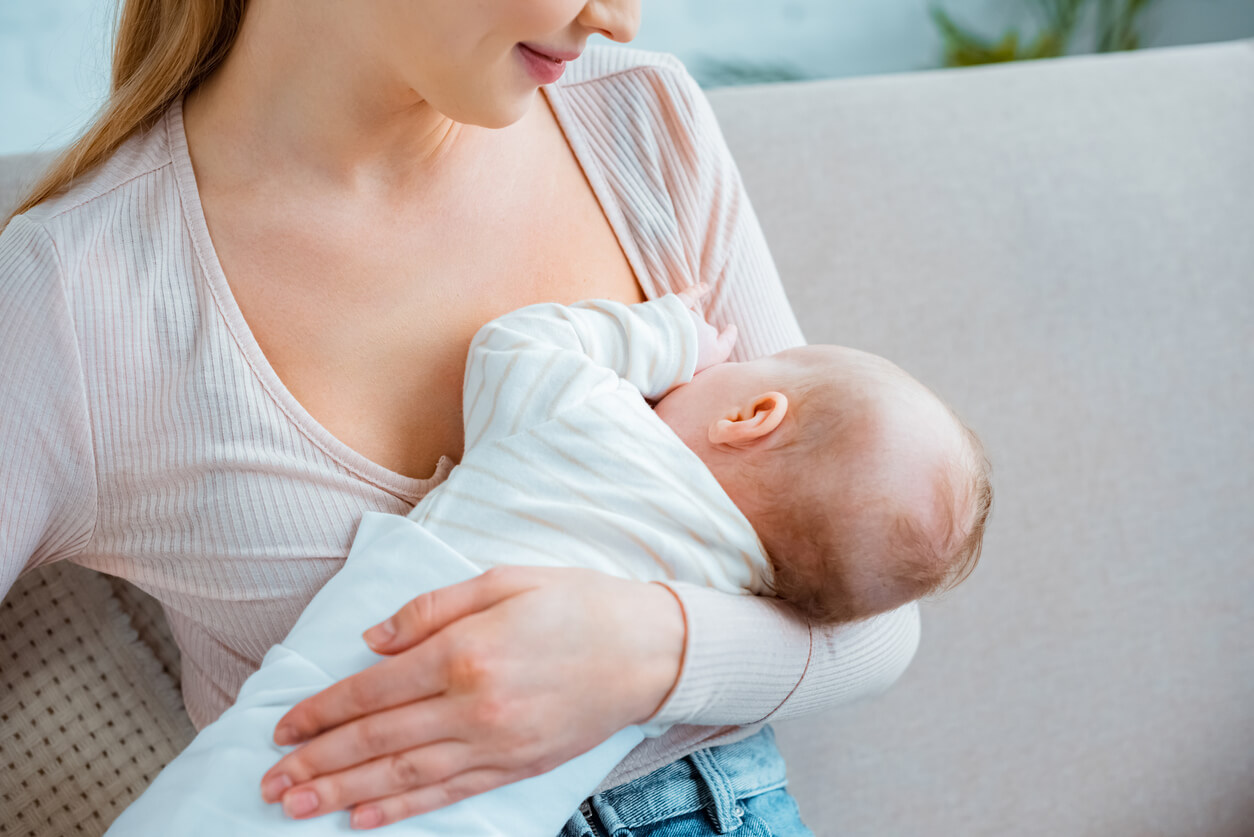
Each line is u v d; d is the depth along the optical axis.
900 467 0.80
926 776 1.29
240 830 0.65
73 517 0.79
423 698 0.66
